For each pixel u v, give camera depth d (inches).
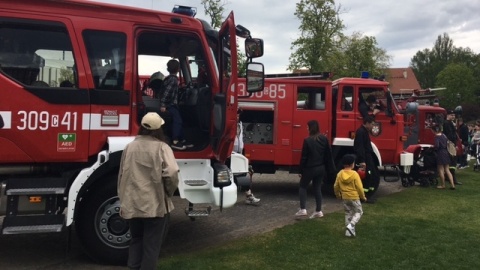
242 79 390.6
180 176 221.0
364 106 388.8
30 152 198.4
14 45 197.9
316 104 402.6
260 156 399.5
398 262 214.7
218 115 224.7
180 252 231.8
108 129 209.5
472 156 776.3
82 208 207.8
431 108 622.2
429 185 466.6
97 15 208.8
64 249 237.1
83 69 205.6
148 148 167.2
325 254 224.8
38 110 198.7
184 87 253.4
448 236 262.1
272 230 272.1
